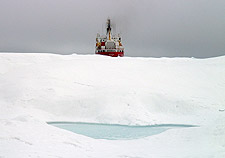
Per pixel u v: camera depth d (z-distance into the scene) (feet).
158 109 52.60
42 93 54.95
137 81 63.05
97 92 55.47
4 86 59.47
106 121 46.73
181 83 64.95
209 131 31.71
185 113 51.67
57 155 22.65
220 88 64.54
